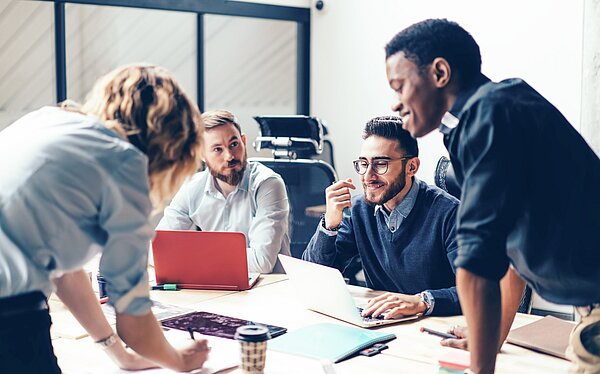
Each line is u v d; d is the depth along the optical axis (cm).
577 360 178
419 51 170
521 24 502
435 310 242
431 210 274
